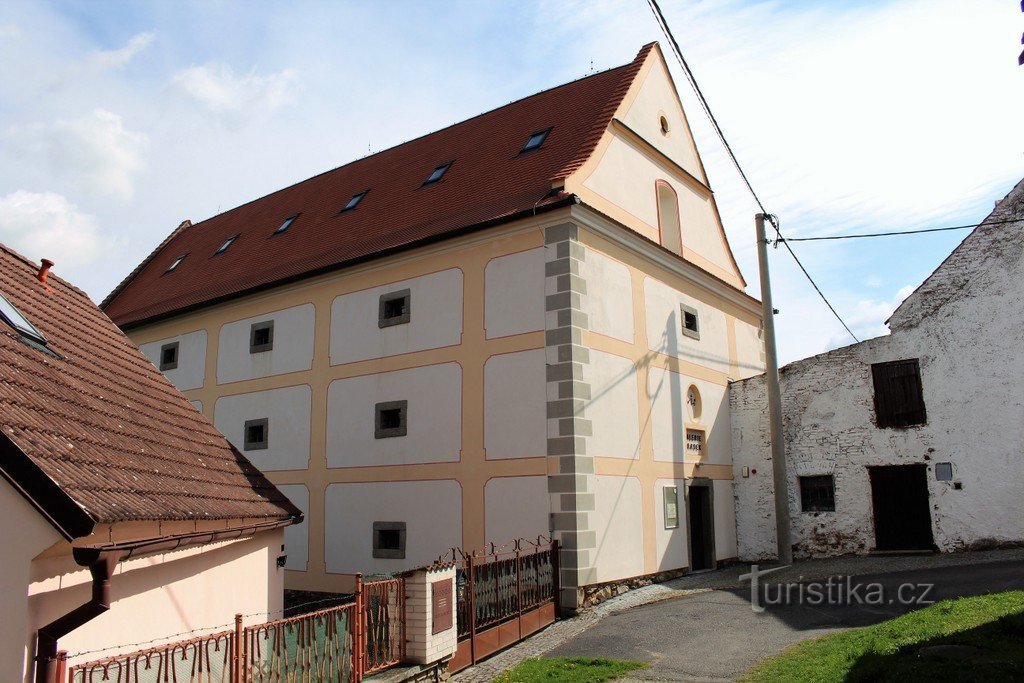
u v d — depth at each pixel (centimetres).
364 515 1708
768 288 1825
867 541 1775
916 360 1770
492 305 1578
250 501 984
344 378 1812
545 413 1460
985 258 1714
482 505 1515
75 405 793
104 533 656
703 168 2181
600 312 1551
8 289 994
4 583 584
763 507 1941
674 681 877
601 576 1430
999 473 1638
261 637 687
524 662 1016
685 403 1831
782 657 927
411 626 910
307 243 2156
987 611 946
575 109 1931
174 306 2322
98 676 566
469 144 2127
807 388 1906
